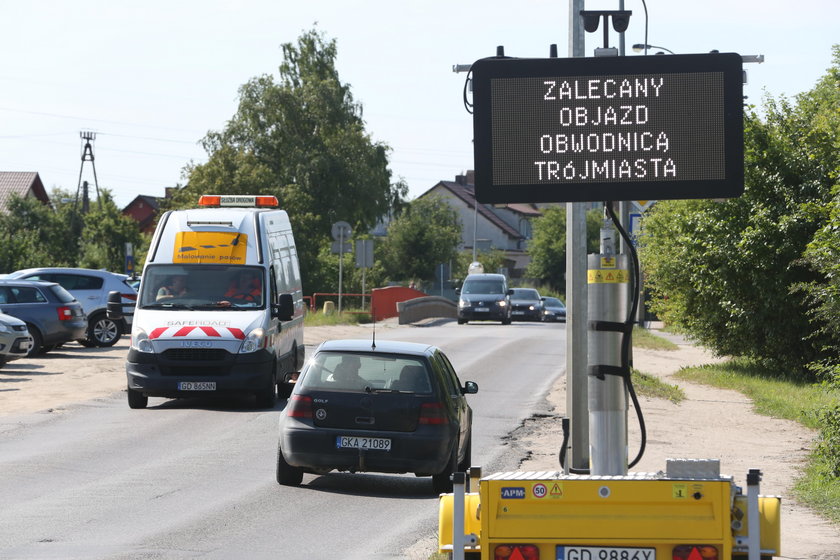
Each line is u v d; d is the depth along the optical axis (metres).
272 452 52.12
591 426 26.56
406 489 45.25
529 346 122.50
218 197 80.19
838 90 99.88
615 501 21.86
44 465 47.44
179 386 66.69
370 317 169.00
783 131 93.19
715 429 63.62
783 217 89.69
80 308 104.56
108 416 64.19
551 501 22.00
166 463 48.59
